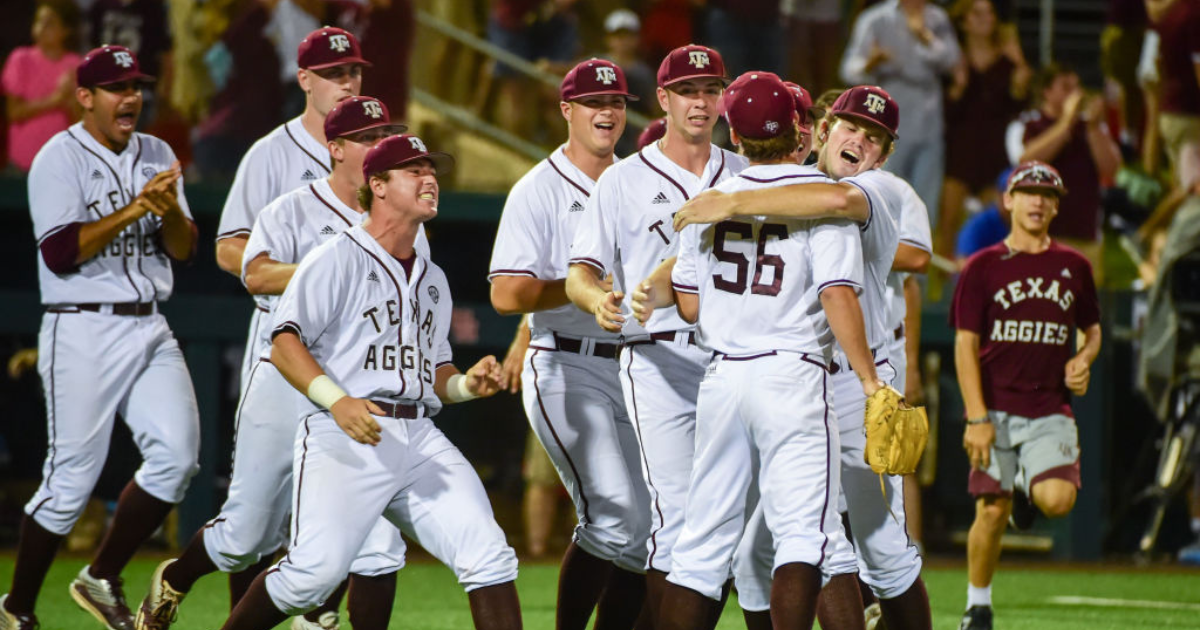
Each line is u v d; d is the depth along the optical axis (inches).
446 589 1278.3
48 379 957.2
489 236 1568.7
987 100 1702.8
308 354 709.3
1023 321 1012.5
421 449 730.8
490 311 1542.8
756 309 690.8
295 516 716.0
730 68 1688.0
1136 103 1926.7
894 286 869.8
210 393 1488.7
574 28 1733.5
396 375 724.7
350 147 853.8
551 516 1526.8
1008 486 1007.0
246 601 716.0
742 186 697.0
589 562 842.2
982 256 1027.3
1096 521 1555.1
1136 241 1840.6
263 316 878.4
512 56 1699.1
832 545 685.3
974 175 1704.0
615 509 816.3
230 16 1546.5
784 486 681.0
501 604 700.0
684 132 812.0
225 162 1549.0
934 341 1555.1
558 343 840.9
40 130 1534.2
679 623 705.0
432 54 1696.6
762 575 742.5
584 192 850.1
